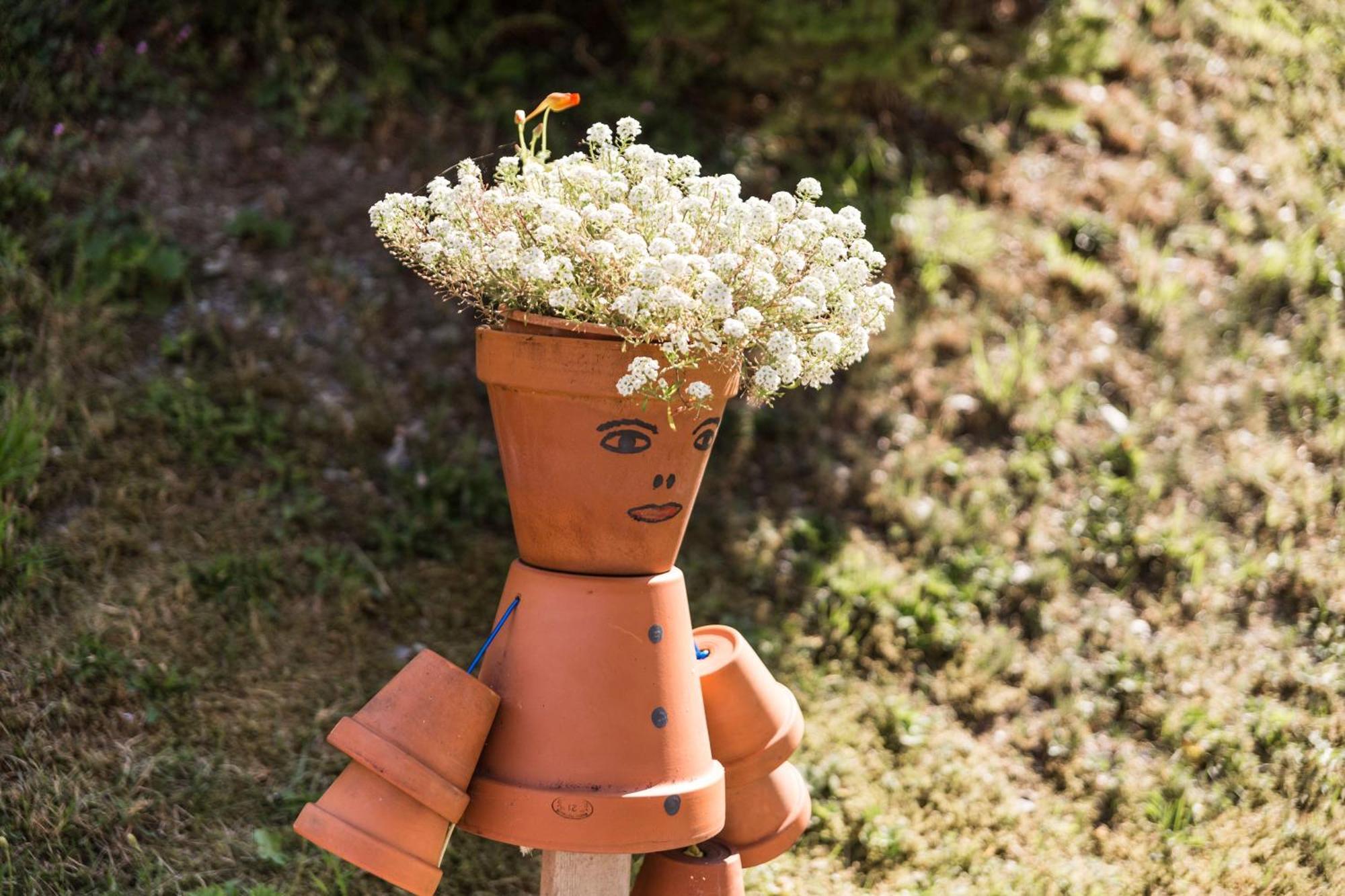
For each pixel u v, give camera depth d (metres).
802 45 5.50
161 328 4.54
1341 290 5.61
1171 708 3.90
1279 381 5.21
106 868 2.86
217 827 3.06
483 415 4.75
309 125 5.54
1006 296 5.57
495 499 4.43
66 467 3.89
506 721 2.19
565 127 5.88
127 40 5.49
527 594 2.23
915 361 5.28
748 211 2.16
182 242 4.88
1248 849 3.34
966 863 3.33
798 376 2.14
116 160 5.01
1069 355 5.37
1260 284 5.63
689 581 4.31
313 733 3.39
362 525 4.18
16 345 4.18
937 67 5.60
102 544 3.70
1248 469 4.80
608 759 2.13
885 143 6.15
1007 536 4.58
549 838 2.10
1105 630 4.22
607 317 2.08
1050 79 5.96
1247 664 4.06
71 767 3.06
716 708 2.44
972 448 5.00
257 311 4.70
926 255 5.59
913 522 4.62
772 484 4.79
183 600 3.64
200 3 5.70
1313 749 3.67
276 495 4.14
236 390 4.41
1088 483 4.82
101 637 3.43
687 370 2.12
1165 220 6.01
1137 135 6.47
